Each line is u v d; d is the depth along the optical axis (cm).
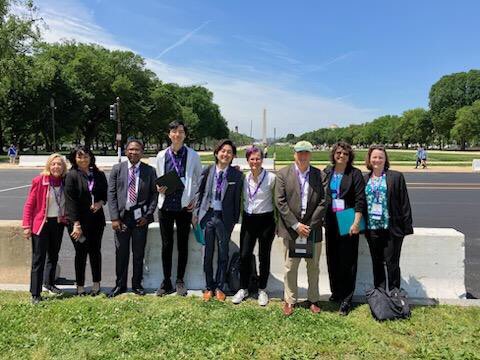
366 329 407
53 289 534
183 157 510
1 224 557
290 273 456
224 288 524
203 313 444
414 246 508
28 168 3061
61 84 5466
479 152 7569
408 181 2145
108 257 732
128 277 623
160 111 6988
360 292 517
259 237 489
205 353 359
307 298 480
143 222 508
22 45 3766
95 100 6019
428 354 354
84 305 464
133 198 507
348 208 461
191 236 545
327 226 477
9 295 506
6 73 3709
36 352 362
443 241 507
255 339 385
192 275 546
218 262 499
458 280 507
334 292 488
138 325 412
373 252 468
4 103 5184
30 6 3644
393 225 452
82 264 512
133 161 509
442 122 9669
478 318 433
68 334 393
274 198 469
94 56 6194
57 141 6731
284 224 453
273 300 493
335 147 465
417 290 504
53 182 505
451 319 429
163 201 498
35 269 484
